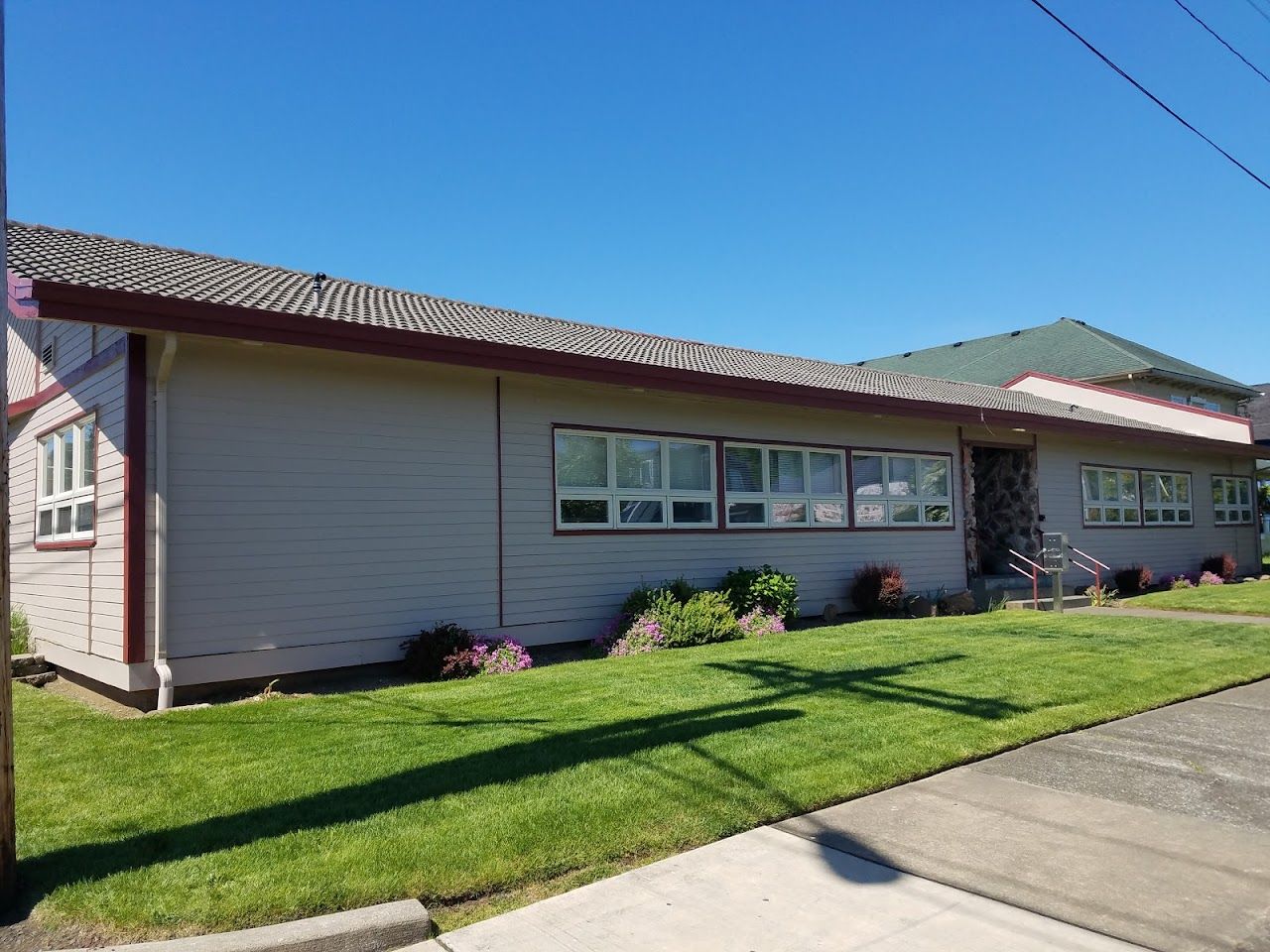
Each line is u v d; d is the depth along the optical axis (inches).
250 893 147.1
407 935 139.3
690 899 150.5
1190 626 468.4
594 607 451.5
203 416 337.1
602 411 461.4
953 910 145.6
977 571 666.2
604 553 456.8
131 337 322.0
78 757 231.9
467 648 374.9
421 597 390.6
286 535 354.9
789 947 134.5
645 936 138.3
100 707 327.0
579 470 451.8
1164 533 855.1
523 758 219.8
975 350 1407.5
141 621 318.0
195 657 330.3
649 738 236.2
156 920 138.8
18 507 475.2
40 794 199.8
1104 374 1127.6
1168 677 323.6
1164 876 158.2
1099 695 293.1
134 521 317.7
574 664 365.7
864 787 203.3
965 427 664.4
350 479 374.0
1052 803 195.9
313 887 149.9
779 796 194.9
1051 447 735.7
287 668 351.6
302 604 357.4
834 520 569.3
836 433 574.9
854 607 571.2
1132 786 207.9
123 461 322.0
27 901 145.6
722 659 359.9
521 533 426.3
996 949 133.1
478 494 412.8
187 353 334.6
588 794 193.3
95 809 188.7
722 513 509.0
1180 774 216.8
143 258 410.6
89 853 164.7
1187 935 136.4
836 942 135.7
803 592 544.7
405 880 153.4
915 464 628.1
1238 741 247.6
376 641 376.5
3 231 149.9
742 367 580.7
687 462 497.7
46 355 437.7
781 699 282.2
